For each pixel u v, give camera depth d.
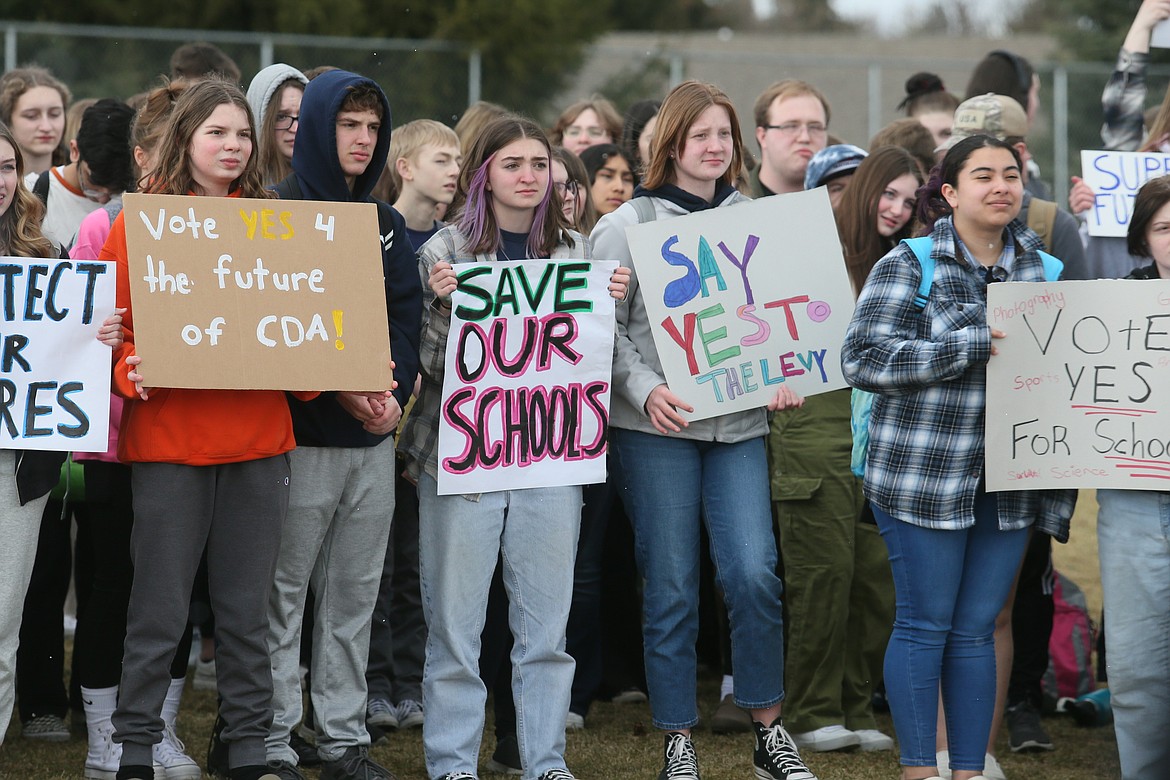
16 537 7.10
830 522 8.97
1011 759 8.92
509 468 7.56
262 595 7.18
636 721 9.60
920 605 7.41
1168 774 7.57
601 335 7.71
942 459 7.34
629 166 11.43
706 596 10.73
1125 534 7.49
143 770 6.95
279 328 7.10
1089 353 7.34
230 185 7.45
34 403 7.04
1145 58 10.90
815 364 7.95
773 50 50.28
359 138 7.50
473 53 25.22
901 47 51.94
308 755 8.26
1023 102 11.86
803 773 7.61
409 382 7.50
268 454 7.15
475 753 7.59
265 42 24.33
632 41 50.16
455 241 7.74
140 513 7.05
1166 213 7.60
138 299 6.93
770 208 8.01
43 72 11.34
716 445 7.91
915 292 7.48
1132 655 7.50
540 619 7.64
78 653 7.97
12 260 7.02
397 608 9.69
